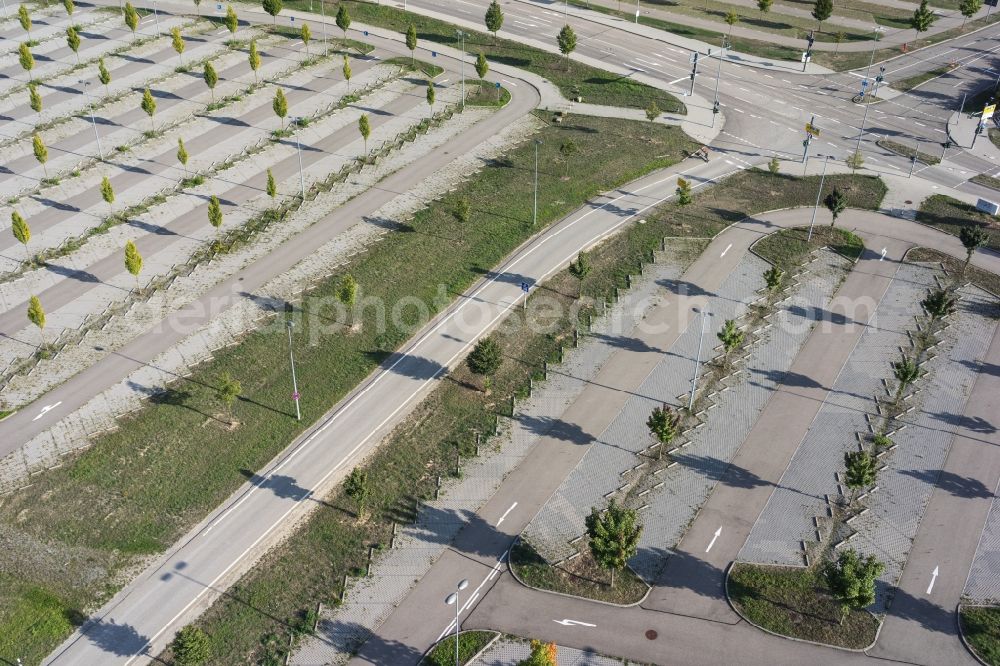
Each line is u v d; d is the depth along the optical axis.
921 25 123.81
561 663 48.75
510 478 59.59
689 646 49.66
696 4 139.00
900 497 58.38
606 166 95.38
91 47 118.62
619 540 51.06
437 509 57.38
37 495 57.41
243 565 53.59
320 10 132.88
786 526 56.44
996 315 74.00
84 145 96.25
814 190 91.62
